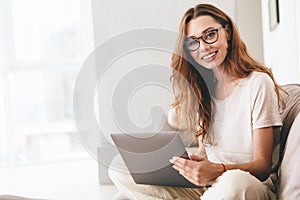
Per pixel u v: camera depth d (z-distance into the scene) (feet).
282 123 6.35
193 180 5.58
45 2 19.27
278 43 11.72
